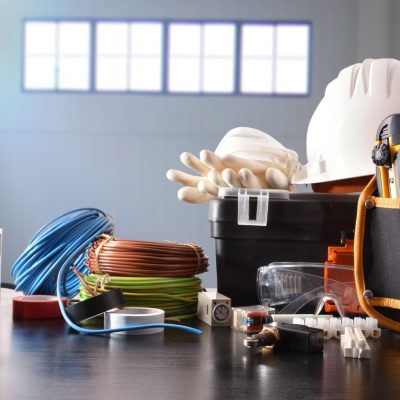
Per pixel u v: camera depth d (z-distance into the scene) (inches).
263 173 47.6
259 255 44.6
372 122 48.3
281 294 41.4
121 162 240.8
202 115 241.4
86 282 42.5
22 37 242.8
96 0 241.6
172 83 242.1
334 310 41.6
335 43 238.8
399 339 35.5
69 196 239.9
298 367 27.9
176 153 241.3
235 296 44.9
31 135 241.1
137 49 241.8
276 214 43.9
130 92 241.6
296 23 239.9
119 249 41.7
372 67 49.8
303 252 44.3
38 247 48.0
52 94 241.8
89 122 241.4
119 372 26.5
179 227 240.4
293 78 240.8
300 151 240.1
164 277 42.0
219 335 35.7
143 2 241.0
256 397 23.0
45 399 22.4
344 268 40.9
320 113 52.6
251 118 241.0
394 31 236.1
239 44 240.4
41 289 48.3
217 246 45.2
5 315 41.6
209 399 22.7
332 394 23.6
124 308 38.8
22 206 239.6
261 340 31.0
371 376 26.4
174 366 27.7
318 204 43.8
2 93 242.2
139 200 240.5
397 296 34.9
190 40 241.4
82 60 242.8
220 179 46.7
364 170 47.4
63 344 32.2
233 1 240.4
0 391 23.3
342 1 238.4
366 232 36.3
